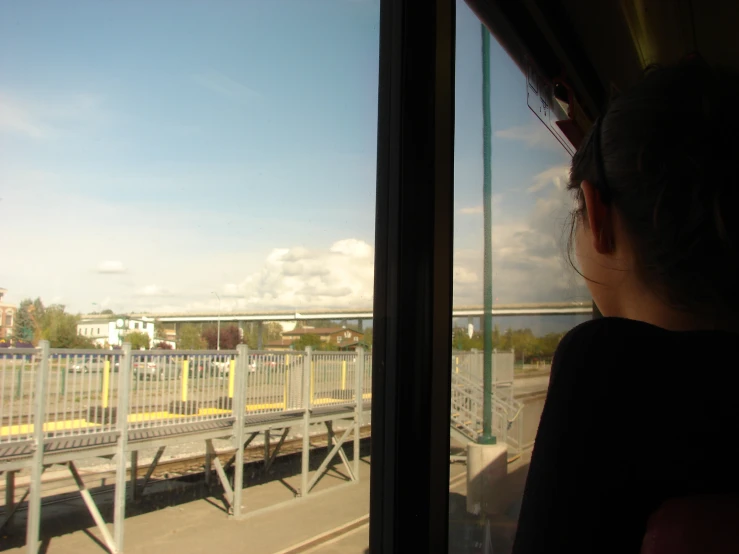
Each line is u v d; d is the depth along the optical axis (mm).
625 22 2490
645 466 518
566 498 538
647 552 494
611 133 623
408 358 1255
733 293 558
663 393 528
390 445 1256
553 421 571
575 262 817
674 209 557
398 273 1278
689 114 557
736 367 527
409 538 1213
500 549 2029
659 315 619
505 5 1980
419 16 1318
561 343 619
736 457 506
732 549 455
